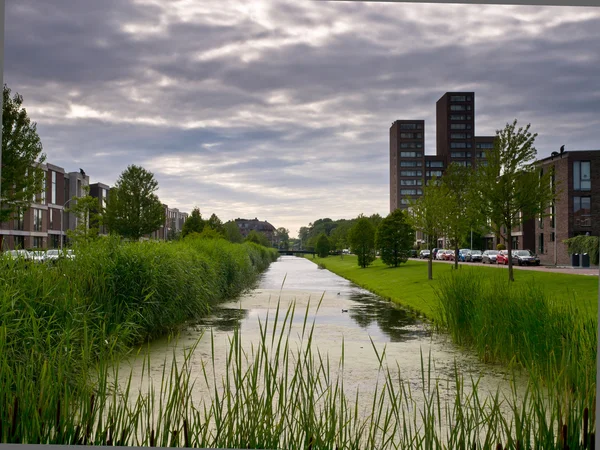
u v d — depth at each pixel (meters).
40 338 5.00
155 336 8.96
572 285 14.51
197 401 4.82
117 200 35.12
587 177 36.91
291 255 107.38
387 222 32.75
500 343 7.04
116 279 8.52
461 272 10.44
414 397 5.36
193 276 11.35
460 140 97.44
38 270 6.70
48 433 2.86
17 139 19.06
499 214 17.95
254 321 11.09
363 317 12.15
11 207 19.41
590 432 2.85
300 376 2.94
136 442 2.86
